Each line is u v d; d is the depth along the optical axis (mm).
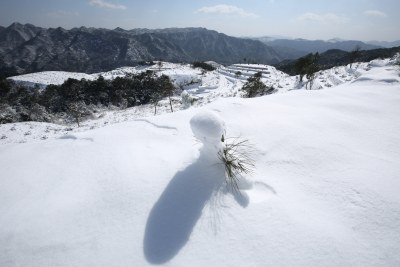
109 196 2902
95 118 50750
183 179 2986
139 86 77938
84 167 3602
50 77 111312
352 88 7980
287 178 3133
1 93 64938
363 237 2293
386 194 2787
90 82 72000
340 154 3609
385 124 4770
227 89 65625
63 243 2363
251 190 2916
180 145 3811
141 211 2656
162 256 2178
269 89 38750
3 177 3605
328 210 2617
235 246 2236
